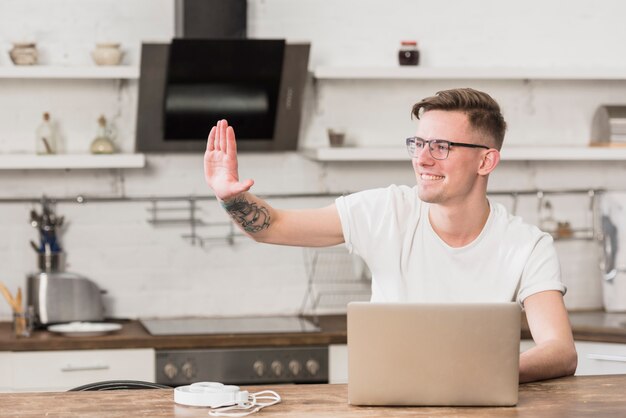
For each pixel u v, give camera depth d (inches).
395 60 215.9
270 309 214.1
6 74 191.5
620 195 212.7
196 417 86.2
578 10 222.1
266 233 113.4
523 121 222.4
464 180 109.1
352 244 117.3
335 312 216.1
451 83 219.5
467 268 114.3
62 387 179.2
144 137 201.0
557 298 111.0
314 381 185.0
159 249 209.8
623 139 215.3
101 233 207.8
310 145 215.2
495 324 90.0
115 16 205.9
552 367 103.4
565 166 223.6
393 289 116.2
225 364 182.2
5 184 204.5
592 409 89.3
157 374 180.9
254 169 212.5
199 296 211.3
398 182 217.5
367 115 216.5
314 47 213.3
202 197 210.4
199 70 195.3
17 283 205.3
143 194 209.0
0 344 176.9
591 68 210.2
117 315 208.8
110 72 194.4
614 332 184.4
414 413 87.5
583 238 223.5
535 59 221.3
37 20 203.9
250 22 210.5
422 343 89.8
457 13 218.2
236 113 201.6
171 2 207.2
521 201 222.2
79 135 206.8
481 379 90.1
